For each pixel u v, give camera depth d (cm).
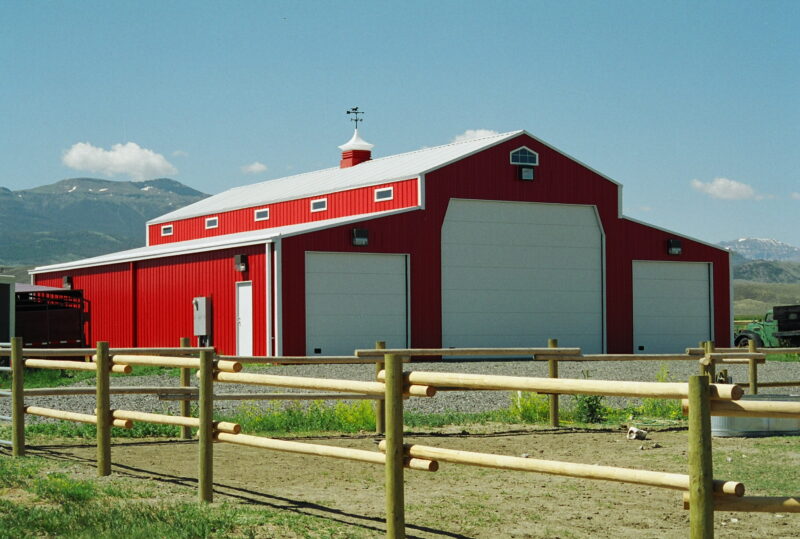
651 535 800
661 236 3912
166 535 729
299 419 1538
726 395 546
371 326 3297
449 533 799
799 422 1431
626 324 3819
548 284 3681
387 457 727
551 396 1559
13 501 862
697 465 544
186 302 3566
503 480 1050
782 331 3994
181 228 5088
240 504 889
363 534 777
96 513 789
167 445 1316
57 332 3312
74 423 1504
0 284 2912
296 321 3142
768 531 820
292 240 3147
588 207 3788
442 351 1466
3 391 1240
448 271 3478
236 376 884
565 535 798
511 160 3634
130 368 1042
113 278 4078
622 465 1160
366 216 3306
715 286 4006
